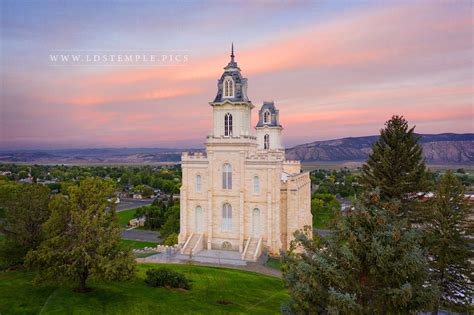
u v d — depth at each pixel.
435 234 39.81
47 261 34.75
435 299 21.55
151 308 36.66
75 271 36.22
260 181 66.00
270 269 57.91
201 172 69.56
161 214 118.06
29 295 38.12
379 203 23.86
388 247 20.83
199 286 45.75
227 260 61.75
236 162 66.75
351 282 22.11
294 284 24.16
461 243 38.81
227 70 68.19
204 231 69.62
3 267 47.19
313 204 115.81
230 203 67.44
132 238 102.06
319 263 22.58
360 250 21.94
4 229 45.97
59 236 36.19
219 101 67.75
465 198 39.47
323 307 22.45
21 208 44.41
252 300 42.19
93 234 37.09
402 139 42.31
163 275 44.12
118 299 38.25
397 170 41.78
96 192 38.34
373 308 22.05
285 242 68.19
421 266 21.52
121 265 36.59
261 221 66.06
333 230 25.05
